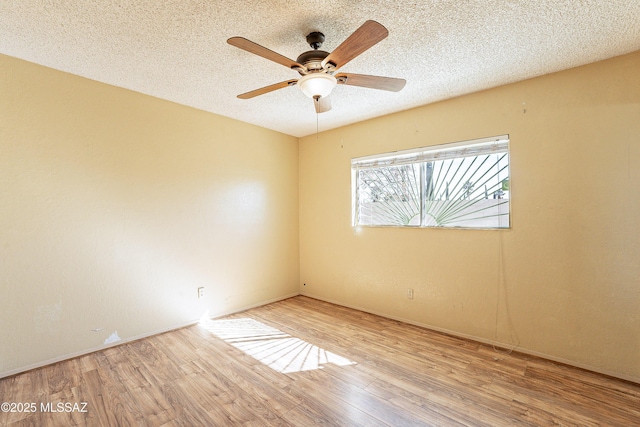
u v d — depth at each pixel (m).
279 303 4.00
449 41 1.98
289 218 4.30
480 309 2.79
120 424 1.70
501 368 2.31
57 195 2.38
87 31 1.87
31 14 1.69
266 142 3.98
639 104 2.09
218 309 3.46
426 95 2.87
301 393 1.99
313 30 1.88
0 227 2.14
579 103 2.30
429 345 2.72
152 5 1.63
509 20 1.76
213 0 1.59
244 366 2.34
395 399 1.93
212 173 3.40
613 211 2.19
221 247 3.49
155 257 2.94
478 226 2.83
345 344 2.74
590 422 1.71
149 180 2.90
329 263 4.05
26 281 2.25
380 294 3.51
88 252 2.54
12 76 2.19
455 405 1.86
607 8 1.65
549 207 2.44
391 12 1.70
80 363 2.37
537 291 2.50
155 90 2.78
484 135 2.74
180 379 2.15
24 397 1.94
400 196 3.39
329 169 4.04
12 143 2.19
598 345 2.24
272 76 2.50
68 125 2.43
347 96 2.88
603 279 2.22
